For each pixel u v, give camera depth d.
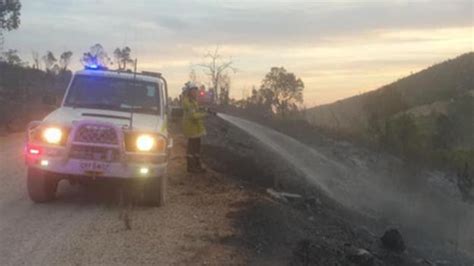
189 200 11.11
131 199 10.12
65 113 10.17
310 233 10.93
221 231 9.15
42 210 9.75
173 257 7.83
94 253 7.75
